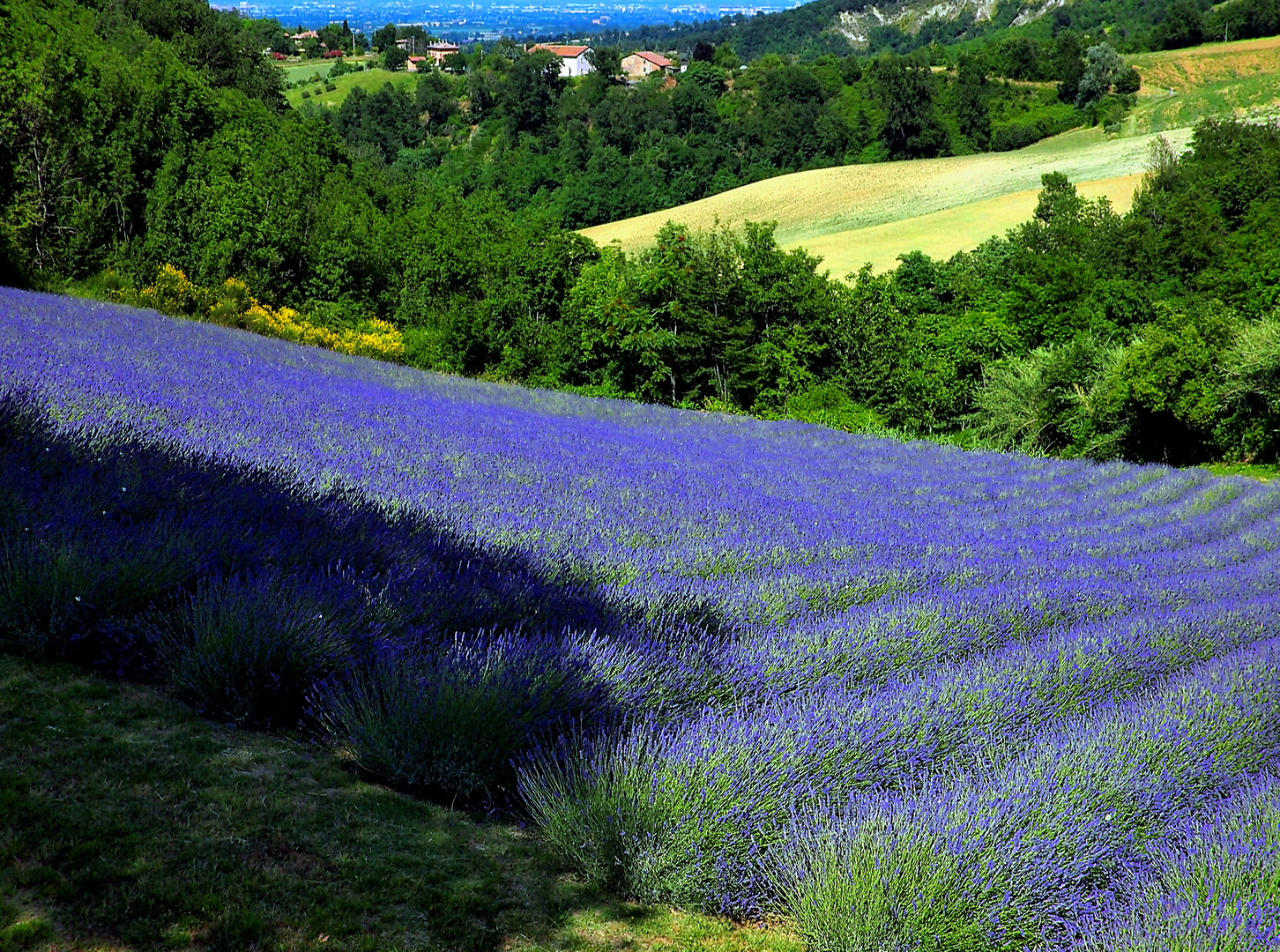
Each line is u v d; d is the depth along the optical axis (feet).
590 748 12.91
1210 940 9.70
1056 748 14.57
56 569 13.58
